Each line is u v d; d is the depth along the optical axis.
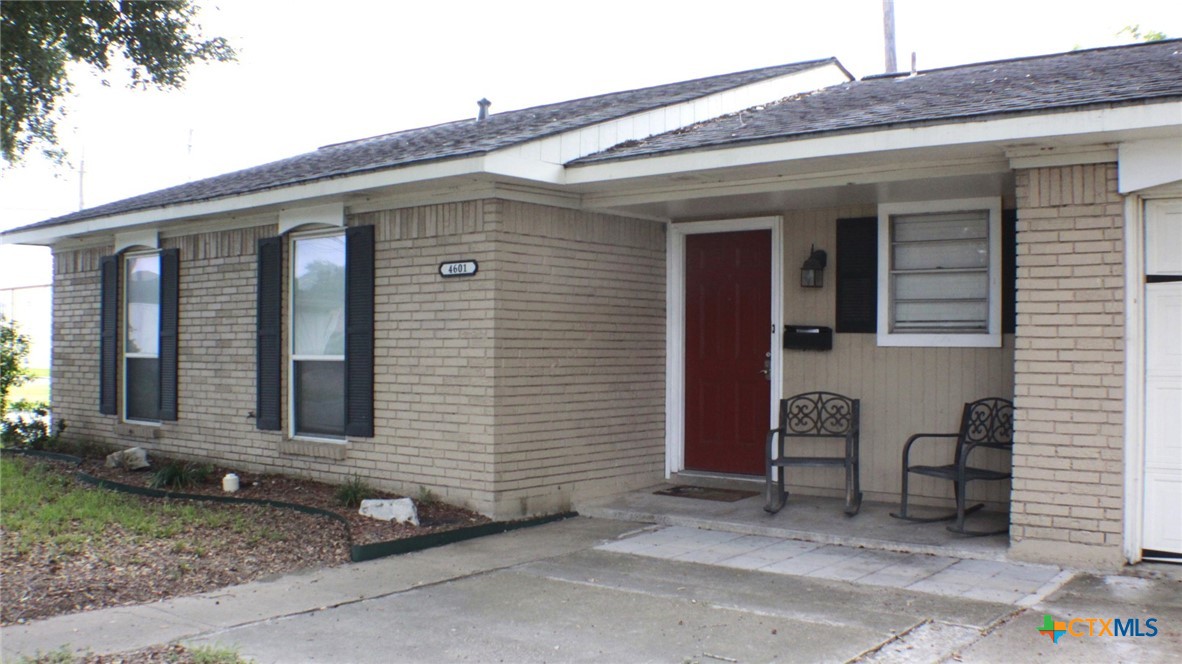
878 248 8.41
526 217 8.27
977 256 8.06
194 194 10.56
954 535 7.10
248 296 10.24
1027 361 6.38
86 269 12.47
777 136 6.97
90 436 12.35
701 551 7.12
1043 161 6.30
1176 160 5.88
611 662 4.82
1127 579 5.98
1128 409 6.14
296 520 8.05
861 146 6.62
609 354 9.02
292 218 9.58
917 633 5.11
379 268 8.88
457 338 8.24
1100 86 6.61
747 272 9.27
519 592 6.11
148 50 9.48
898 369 8.31
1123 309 6.11
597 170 7.90
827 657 4.79
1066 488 6.27
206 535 7.55
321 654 5.00
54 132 10.40
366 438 8.99
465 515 8.05
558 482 8.50
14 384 13.94
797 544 7.29
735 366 9.33
